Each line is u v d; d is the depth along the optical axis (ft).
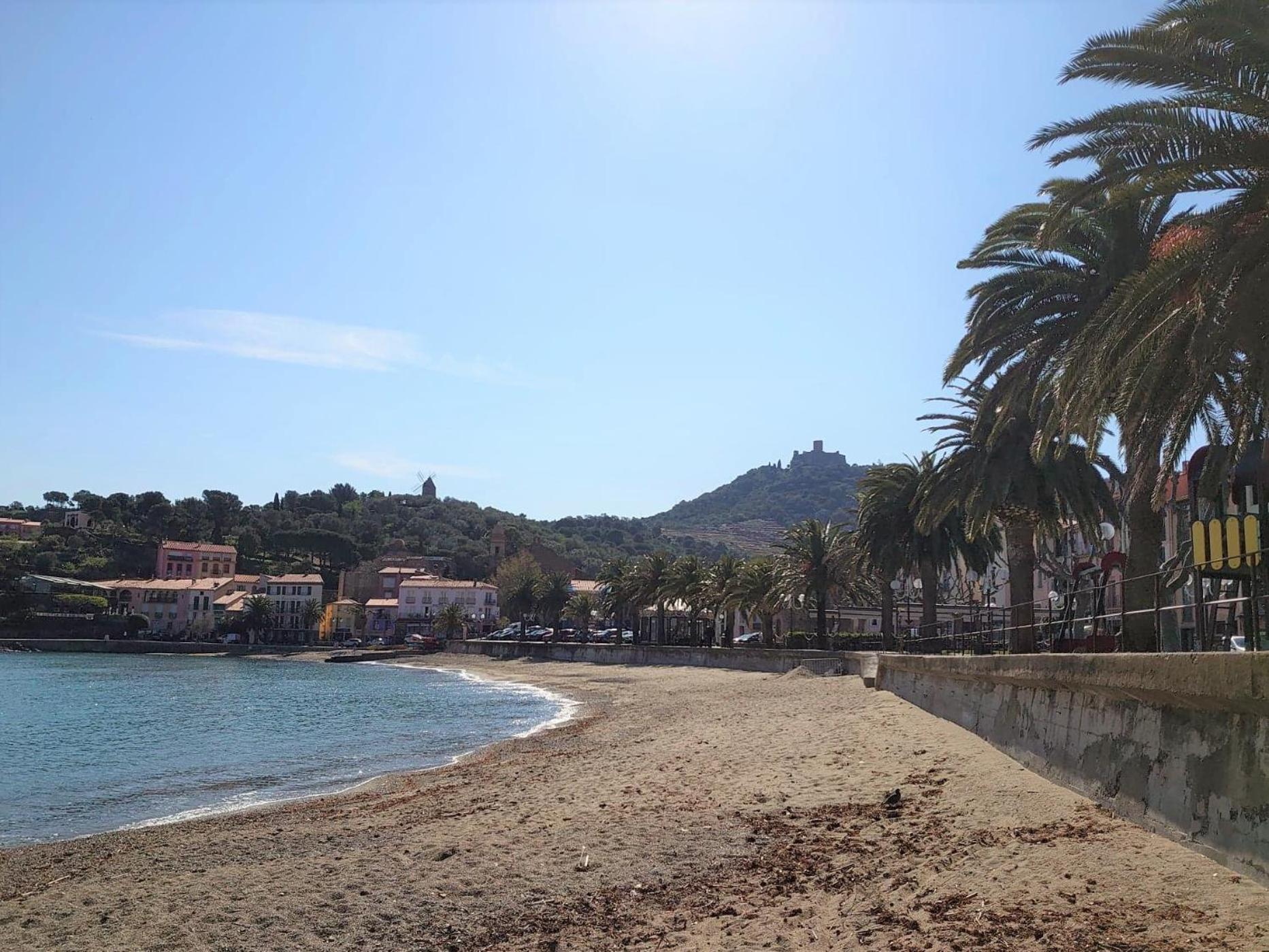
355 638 590.14
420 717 171.63
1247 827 32.30
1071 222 53.78
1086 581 124.88
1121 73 46.37
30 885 50.01
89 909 43.34
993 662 63.41
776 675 194.29
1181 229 56.90
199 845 57.00
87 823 75.51
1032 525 103.96
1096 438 57.47
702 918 36.60
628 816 56.59
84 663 413.18
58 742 135.74
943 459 113.60
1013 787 50.42
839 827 48.88
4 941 39.27
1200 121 45.65
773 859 44.04
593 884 42.16
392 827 58.65
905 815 49.55
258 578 623.36
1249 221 44.62
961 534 157.79
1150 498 66.18
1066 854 37.47
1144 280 45.62
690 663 266.98
